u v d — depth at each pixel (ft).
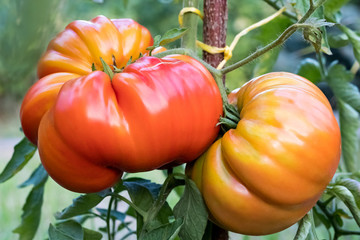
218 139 1.18
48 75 1.21
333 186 1.26
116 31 1.30
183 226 1.19
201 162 1.18
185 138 1.09
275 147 1.06
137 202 1.33
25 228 1.61
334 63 1.81
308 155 1.06
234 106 1.25
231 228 1.16
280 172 1.06
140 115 1.04
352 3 8.18
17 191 4.07
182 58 1.18
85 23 1.28
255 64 1.99
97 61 1.26
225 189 1.11
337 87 1.80
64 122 1.04
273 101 1.10
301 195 1.08
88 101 1.04
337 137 1.10
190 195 1.19
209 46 1.38
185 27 1.29
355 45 1.66
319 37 1.11
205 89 1.12
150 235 1.18
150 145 1.06
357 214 1.24
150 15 8.29
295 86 1.15
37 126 1.17
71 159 1.07
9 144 7.66
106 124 1.04
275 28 1.81
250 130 1.09
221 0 1.38
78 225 1.33
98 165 1.09
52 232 1.31
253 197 1.10
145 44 1.35
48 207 3.37
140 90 1.05
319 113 1.09
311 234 1.20
